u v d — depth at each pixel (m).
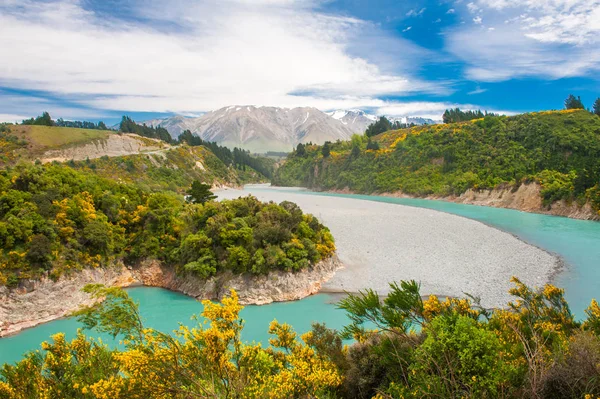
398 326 9.59
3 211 41.19
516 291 15.98
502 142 131.00
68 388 13.48
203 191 70.75
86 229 44.66
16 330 34.66
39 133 144.62
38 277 37.88
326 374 11.79
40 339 33.03
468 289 41.34
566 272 46.19
